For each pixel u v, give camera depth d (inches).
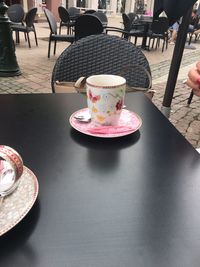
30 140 24.8
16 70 145.4
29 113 30.2
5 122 27.9
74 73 48.2
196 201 17.9
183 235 15.2
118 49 48.4
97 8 450.3
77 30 154.6
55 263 13.5
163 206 17.4
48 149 23.5
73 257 13.8
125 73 48.1
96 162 22.0
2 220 15.4
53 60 183.5
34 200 16.8
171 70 47.1
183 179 20.2
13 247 14.3
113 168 21.3
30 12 210.1
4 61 140.9
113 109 26.4
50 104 32.9
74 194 18.3
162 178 20.2
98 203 17.5
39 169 20.8
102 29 153.4
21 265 13.4
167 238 15.0
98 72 48.7
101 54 48.3
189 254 14.0
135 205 17.4
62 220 16.0
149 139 25.8
